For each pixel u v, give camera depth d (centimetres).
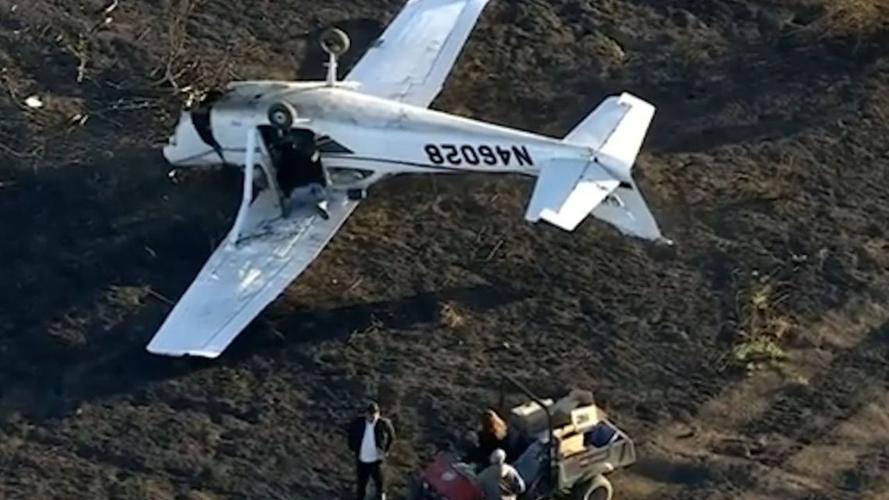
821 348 8775
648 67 10738
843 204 9756
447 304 8950
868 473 8025
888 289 9181
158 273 9100
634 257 9312
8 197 9500
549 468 7462
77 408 8244
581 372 8550
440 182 9762
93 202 9506
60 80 10350
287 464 7981
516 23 11031
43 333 8662
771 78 10694
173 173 9694
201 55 10612
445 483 7400
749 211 9656
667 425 8269
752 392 8500
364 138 9050
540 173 8612
